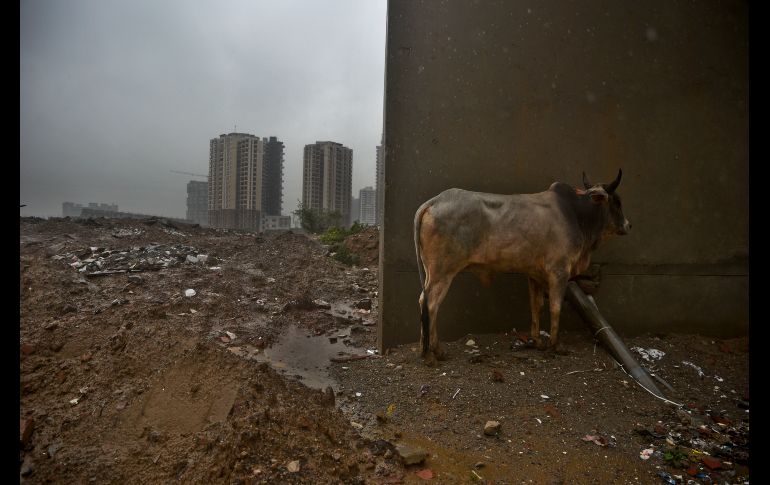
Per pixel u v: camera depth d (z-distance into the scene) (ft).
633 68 20.56
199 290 26.63
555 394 15.51
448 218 16.88
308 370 17.87
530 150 20.33
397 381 16.57
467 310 20.27
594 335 19.01
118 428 12.15
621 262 20.66
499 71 20.11
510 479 11.25
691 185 20.77
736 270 20.85
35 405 13.16
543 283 18.38
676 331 20.86
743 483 11.20
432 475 11.23
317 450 10.94
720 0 20.58
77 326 18.76
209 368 13.33
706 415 14.96
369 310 27.25
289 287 29.96
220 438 10.65
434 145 19.92
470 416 14.25
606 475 11.53
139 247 34.68
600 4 20.38
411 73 19.70
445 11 19.79
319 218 81.20
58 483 10.16
